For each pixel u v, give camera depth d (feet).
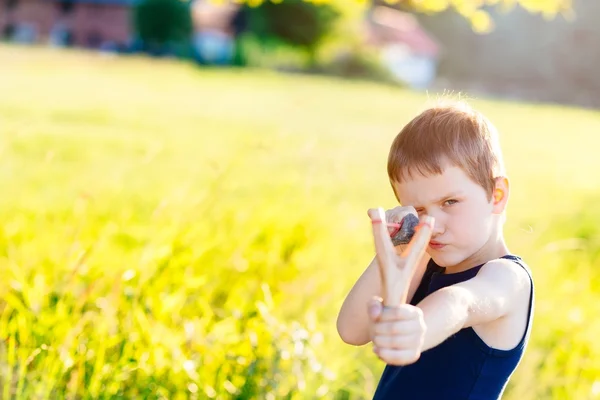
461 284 6.80
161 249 15.14
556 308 17.53
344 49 191.11
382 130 69.26
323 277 17.88
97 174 31.19
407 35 229.04
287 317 15.35
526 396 14.16
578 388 15.05
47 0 218.18
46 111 60.54
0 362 12.34
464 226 7.04
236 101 91.61
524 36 237.25
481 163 7.05
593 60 231.91
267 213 21.59
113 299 13.29
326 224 22.24
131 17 208.95
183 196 20.22
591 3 231.30
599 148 76.59
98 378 11.96
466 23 240.73
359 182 30.83
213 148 44.42
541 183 46.42
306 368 12.31
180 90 100.17
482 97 174.50
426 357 7.38
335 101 105.70
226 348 13.08
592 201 39.32
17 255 16.38
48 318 12.94
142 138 47.34
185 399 12.26
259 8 188.34
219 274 17.25
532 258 19.45
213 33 206.28
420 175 7.06
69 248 15.90
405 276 5.84
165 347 12.80
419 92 159.53
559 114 125.70
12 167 29.04
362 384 14.29
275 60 186.29
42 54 138.51
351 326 7.95
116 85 97.14
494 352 7.11
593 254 24.66
